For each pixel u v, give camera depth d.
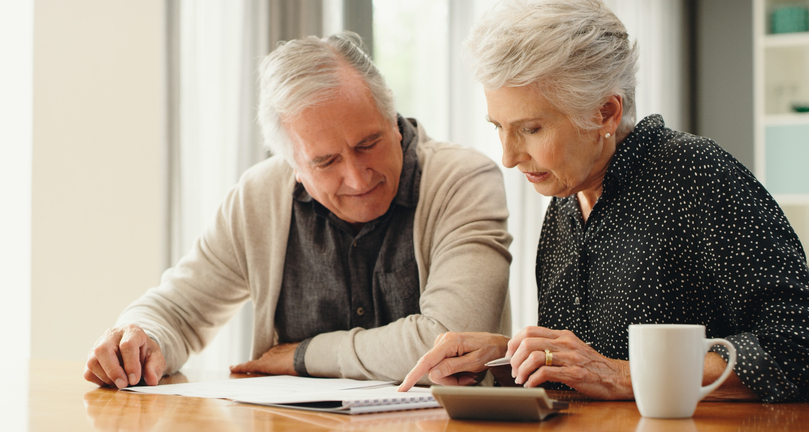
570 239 1.34
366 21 2.92
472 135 3.13
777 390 0.95
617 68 1.14
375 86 1.45
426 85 3.17
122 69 2.50
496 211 1.55
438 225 1.54
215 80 2.58
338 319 1.61
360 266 1.58
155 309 1.58
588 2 1.15
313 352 1.44
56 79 2.51
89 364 1.21
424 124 3.17
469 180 1.57
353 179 1.42
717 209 1.09
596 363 1.00
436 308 1.38
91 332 2.46
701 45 4.27
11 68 2.55
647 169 1.20
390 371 1.33
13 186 2.53
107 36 2.51
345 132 1.39
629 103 1.20
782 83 4.09
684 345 0.84
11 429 0.83
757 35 3.97
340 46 1.46
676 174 1.16
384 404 0.94
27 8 2.55
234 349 2.52
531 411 0.82
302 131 1.40
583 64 1.10
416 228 1.54
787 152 3.88
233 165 2.58
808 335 0.97
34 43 2.51
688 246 1.14
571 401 1.00
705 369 0.97
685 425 0.80
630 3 3.89
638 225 1.19
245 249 1.64
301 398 0.99
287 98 1.39
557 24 1.09
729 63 4.18
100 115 2.50
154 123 2.47
